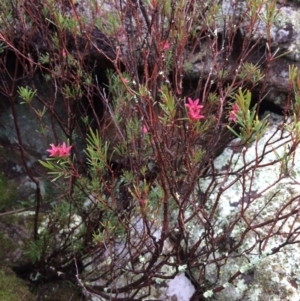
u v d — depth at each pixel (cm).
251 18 140
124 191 158
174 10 135
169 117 113
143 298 159
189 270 160
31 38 166
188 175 135
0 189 209
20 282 180
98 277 166
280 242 162
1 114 215
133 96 127
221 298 167
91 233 166
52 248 180
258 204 175
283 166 119
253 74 166
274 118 212
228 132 189
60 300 179
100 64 191
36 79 205
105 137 175
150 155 142
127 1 140
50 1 145
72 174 126
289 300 153
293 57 199
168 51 138
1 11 161
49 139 215
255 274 162
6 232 194
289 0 203
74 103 176
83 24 150
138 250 145
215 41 147
